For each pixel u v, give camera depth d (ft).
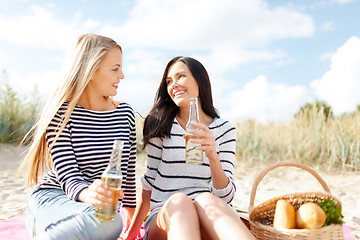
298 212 5.97
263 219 6.59
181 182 7.24
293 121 24.66
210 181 7.33
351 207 13.12
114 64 6.89
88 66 6.58
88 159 6.69
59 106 6.54
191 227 5.35
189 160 6.59
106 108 7.32
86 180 6.63
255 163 23.13
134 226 7.72
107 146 6.88
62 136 6.53
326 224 5.85
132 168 7.86
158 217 6.19
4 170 19.15
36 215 6.25
